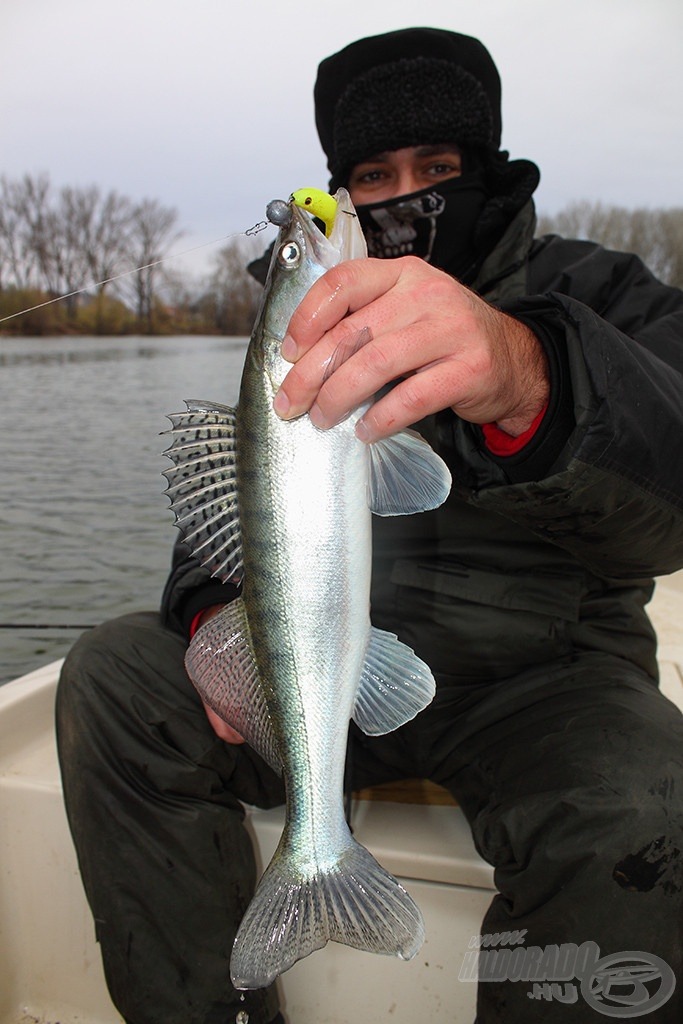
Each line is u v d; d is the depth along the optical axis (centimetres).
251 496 112
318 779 116
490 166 200
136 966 149
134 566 524
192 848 152
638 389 111
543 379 110
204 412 117
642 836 119
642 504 115
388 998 161
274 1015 155
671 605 305
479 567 167
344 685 113
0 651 388
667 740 131
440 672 167
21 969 184
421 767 171
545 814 127
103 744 153
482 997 130
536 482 111
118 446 846
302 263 108
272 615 113
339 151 208
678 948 118
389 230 204
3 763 190
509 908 130
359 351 97
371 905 113
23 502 661
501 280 184
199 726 159
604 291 181
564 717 144
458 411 108
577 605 164
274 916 115
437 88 197
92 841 152
